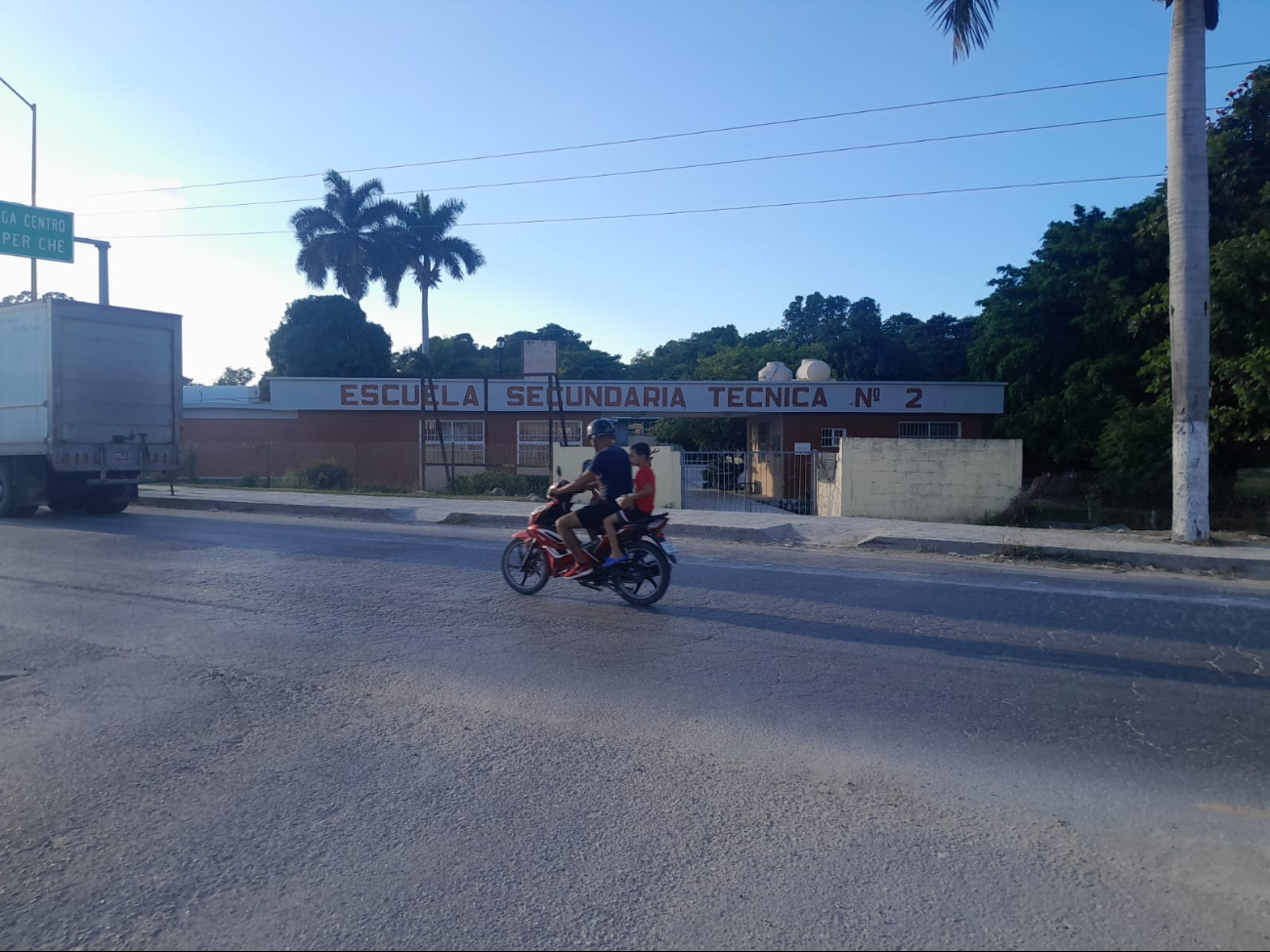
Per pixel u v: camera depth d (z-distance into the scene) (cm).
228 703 643
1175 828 456
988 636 835
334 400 3325
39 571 1147
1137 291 2781
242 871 416
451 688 675
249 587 1048
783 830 452
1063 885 402
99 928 373
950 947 356
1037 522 1927
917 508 1975
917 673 717
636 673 714
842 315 7725
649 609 938
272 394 3319
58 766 536
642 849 432
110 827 459
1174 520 1411
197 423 3716
